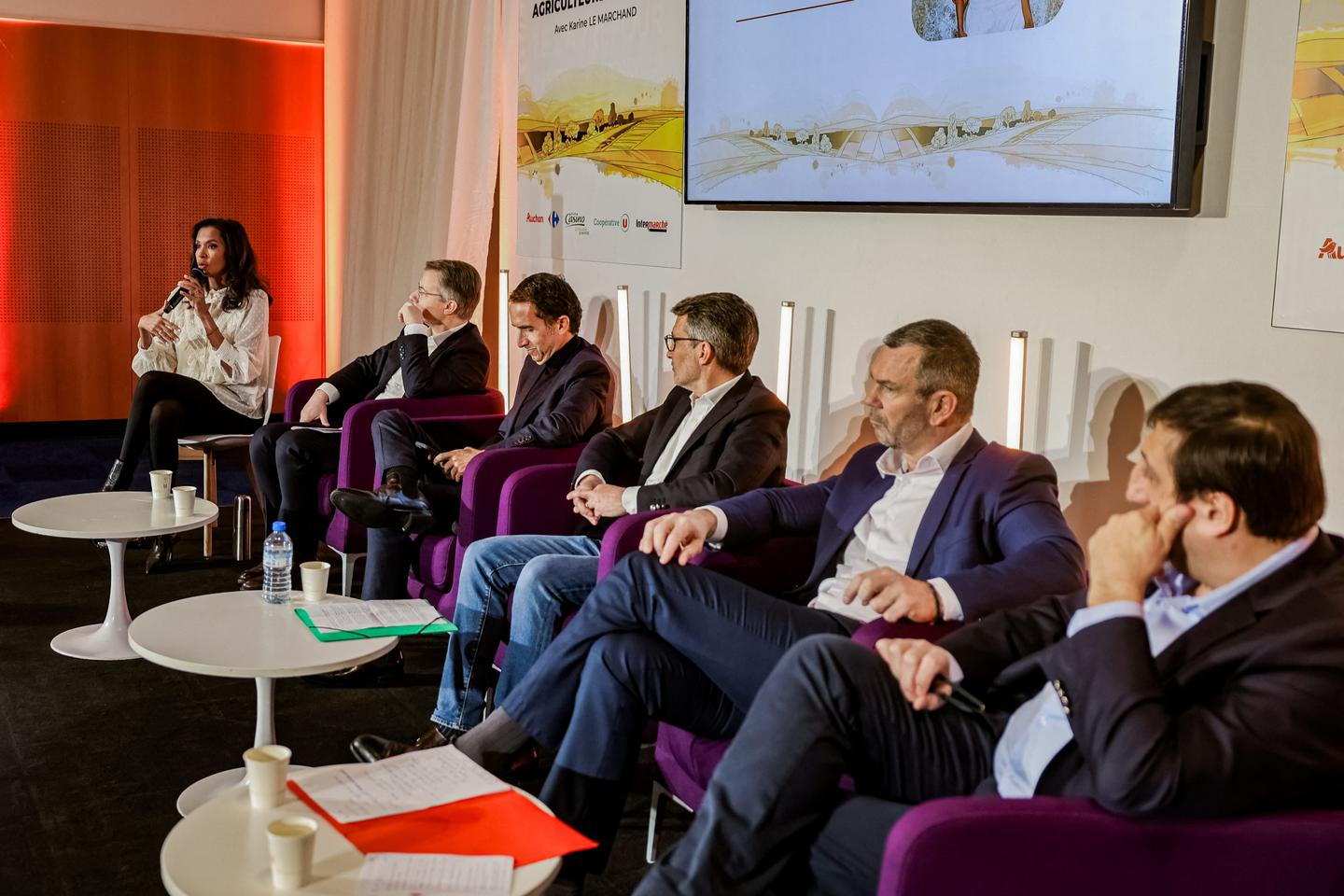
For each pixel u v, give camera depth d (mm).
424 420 4141
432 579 3600
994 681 1903
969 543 2289
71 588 4395
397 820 1766
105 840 2564
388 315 6219
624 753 2150
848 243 3332
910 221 3131
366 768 1935
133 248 7359
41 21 6934
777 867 1715
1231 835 1444
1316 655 1451
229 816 1763
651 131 4117
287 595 2836
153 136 7301
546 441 3631
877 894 1575
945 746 1827
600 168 4441
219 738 3125
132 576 4562
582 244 4605
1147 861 1454
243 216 7574
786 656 1812
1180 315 2508
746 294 3746
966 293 2986
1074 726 1530
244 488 6203
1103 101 2557
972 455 2379
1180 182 2422
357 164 6605
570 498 3125
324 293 7840
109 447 7078
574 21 4535
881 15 3066
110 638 3785
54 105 7070
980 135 2838
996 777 1757
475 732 2266
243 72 7449
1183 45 2391
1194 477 1507
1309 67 2234
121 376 7461
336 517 4125
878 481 2508
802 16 3309
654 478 3170
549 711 2242
